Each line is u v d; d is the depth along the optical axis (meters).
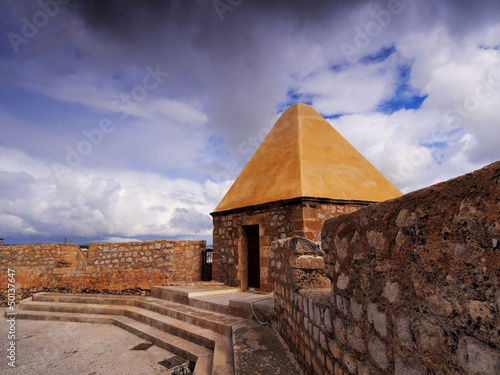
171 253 10.26
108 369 4.39
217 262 9.55
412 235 1.26
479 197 0.94
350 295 1.83
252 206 8.23
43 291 9.45
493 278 0.88
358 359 1.71
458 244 1.02
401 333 1.32
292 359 3.26
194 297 6.82
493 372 0.85
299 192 7.27
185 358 4.66
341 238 1.99
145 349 5.18
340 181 8.10
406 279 1.29
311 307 2.63
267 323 4.73
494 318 0.86
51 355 5.00
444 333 1.07
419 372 1.20
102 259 10.76
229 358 3.84
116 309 7.41
